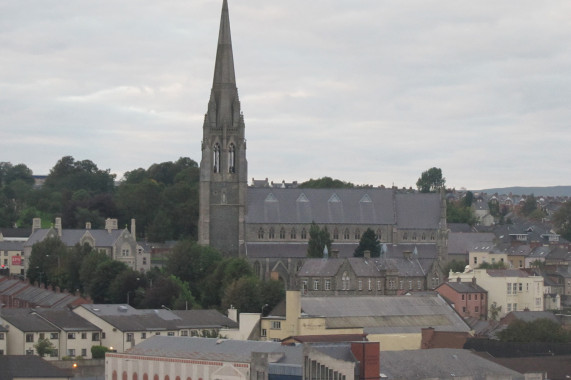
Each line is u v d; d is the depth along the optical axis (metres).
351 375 183.00
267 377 193.62
